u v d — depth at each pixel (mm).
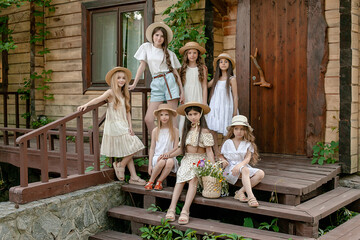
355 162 4523
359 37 4535
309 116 4812
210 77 5383
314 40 4738
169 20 5441
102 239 3789
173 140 4090
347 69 4383
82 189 3963
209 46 5375
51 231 3520
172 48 5395
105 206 4078
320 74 4715
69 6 6805
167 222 3611
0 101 7855
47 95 7141
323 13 4680
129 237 3822
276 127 5176
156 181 4328
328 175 4012
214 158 4172
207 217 4336
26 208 3314
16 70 7512
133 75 6230
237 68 5375
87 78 6621
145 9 5969
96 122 4164
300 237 3213
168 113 4031
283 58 5078
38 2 6906
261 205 3480
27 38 7273
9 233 3170
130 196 4375
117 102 4141
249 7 5234
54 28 6988
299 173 4074
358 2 4484
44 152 3650
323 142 4750
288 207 3420
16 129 5391
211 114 4430
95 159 4184
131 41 6219
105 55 6508
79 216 3797
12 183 6586
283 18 5051
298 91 4984
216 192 3682
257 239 3184
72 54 6805
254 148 3783
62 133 3816
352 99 4398
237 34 5348
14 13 7457
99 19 6516
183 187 4176
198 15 5461
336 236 3188
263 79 5191
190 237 3402
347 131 4402
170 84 4363
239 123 3719
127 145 4141
